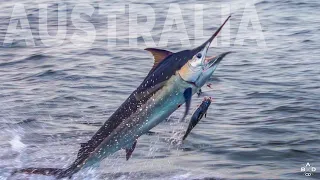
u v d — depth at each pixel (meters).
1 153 9.11
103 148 7.02
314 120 10.52
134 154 9.04
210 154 9.04
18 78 14.61
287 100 11.92
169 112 6.55
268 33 20.81
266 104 11.70
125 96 12.71
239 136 9.80
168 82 6.45
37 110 11.48
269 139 9.62
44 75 14.84
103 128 7.05
